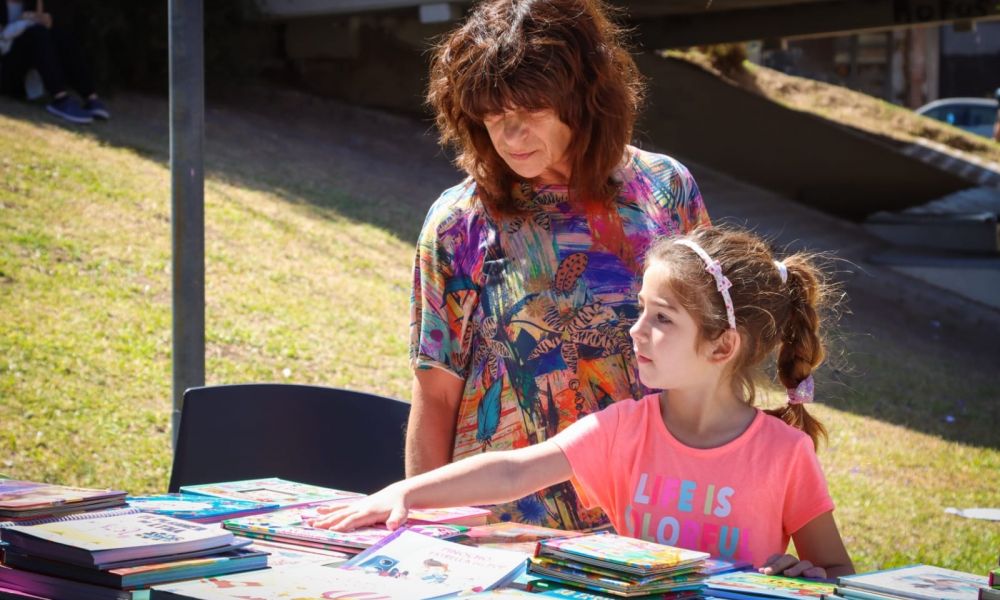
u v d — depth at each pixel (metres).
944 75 35.12
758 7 15.81
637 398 2.34
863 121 23.12
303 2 14.20
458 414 2.47
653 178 2.42
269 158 11.30
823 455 7.15
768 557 1.95
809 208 17.59
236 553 1.63
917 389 9.32
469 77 2.18
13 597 1.57
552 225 2.36
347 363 6.91
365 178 11.61
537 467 2.02
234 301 7.40
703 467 2.00
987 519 6.20
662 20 16.41
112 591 1.48
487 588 1.54
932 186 18.81
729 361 2.00
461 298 2.42
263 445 3.02
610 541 1.67
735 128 19.44
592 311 2.33
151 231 8.26
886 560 5.39
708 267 1.96
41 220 7.86
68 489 2.02
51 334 6.39
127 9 12.52
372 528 1.90
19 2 11.12
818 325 2.18
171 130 3.51
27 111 10.45
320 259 8.68
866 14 15.08
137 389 6.07
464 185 2.50
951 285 14.54
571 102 2.18
